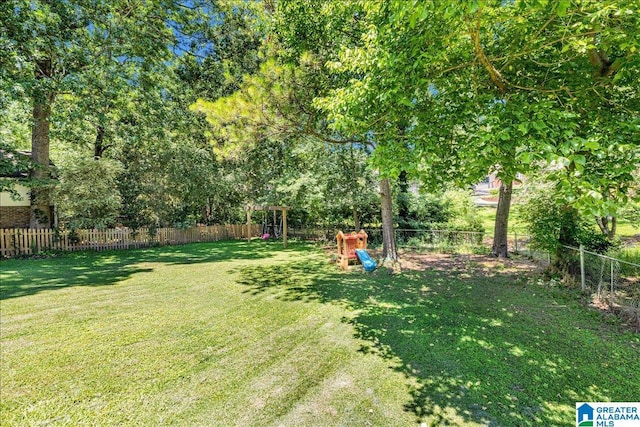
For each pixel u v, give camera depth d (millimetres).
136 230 12898
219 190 15508
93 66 10078
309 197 11531
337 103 4176
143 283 6758
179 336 4055
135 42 11227
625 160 2957
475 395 2814
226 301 5508
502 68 3592
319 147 11602
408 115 4184
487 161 3148
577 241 6180
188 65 14008
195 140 15188
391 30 3607
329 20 7270
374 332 4184
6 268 8359
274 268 8422
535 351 3607
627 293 5113
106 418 2500
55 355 3514
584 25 2816
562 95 3607
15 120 10375
